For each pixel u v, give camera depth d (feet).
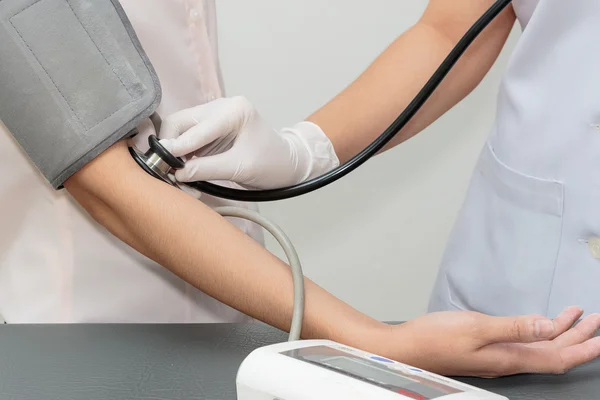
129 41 2.21
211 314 3.06
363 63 6.59
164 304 2.85
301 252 6.89
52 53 2.15
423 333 1.95
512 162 3.34
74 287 2.66
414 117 3.56
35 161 2.25
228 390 1.78
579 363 1.98
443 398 1.34
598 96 3.01
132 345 2.12
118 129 2.16
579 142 3.08
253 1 6.38
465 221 3.67
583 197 3.06
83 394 1.75
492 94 6.72
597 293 3.07
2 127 2.53
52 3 2.15
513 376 2.00
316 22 6.47
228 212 2.22
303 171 2.97
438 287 3.82
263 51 6.49
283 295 2.12
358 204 6.86
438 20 3.67
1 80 2.18
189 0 2.95
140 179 2.20
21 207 2.65
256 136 2.59
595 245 3.04
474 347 1.89
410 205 6.88
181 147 2.36
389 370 1.52
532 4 3.43
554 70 3.18
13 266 2.72
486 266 3.48
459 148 6.81
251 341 2.17
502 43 3.81
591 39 3.04
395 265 6.98
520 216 3.30
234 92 6.56
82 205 2.41
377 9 6.49
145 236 2.20
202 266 2.16
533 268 3.24
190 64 2.98
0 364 1.95
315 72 6.57
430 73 3.50
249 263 2.15
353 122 3.35
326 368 1.48
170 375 1.88
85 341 2.15
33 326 2.32
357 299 7.02
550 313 3.21
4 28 2.14
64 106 2.16
